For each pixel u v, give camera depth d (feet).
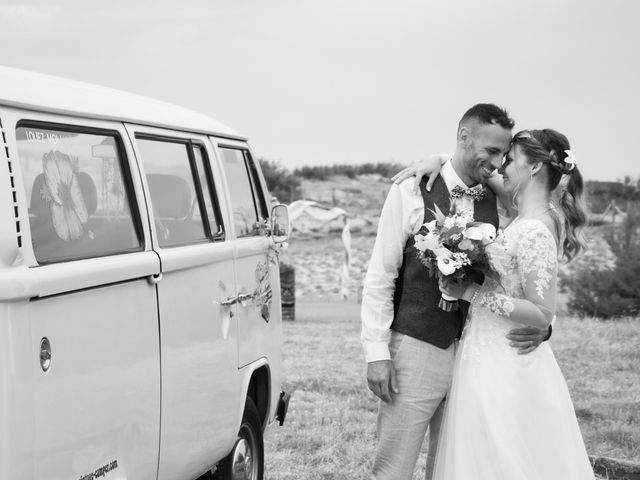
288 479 21.56
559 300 71.46
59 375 11.02
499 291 14.33
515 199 14.84
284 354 42.19
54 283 10.82
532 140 14.26
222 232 17.21
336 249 154.51
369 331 14.87
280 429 26.32
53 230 11.51
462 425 14.29
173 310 14.40
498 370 14.16
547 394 14.21
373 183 265.54
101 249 12.60
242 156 19.52
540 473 14.05
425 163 15.16
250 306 18.28
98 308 12.05
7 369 10.05
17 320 10.21
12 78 11.66
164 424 14.08
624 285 62.90
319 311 75.46
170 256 14.20
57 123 12.07
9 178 10.48
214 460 16.55
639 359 39.63
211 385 16.01
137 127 14.44
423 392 14.85
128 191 13.71
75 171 12.32
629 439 25.18
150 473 13.73
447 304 14.64
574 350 42.04
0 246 10.15
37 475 10.56
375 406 29.89
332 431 26.11
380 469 15.23
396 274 15.03
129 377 12.86
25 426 10.25
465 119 14.83
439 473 15.03
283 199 197.16
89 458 11.78
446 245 13.97
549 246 13.87
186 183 16.10
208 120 18.25
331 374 36.11
